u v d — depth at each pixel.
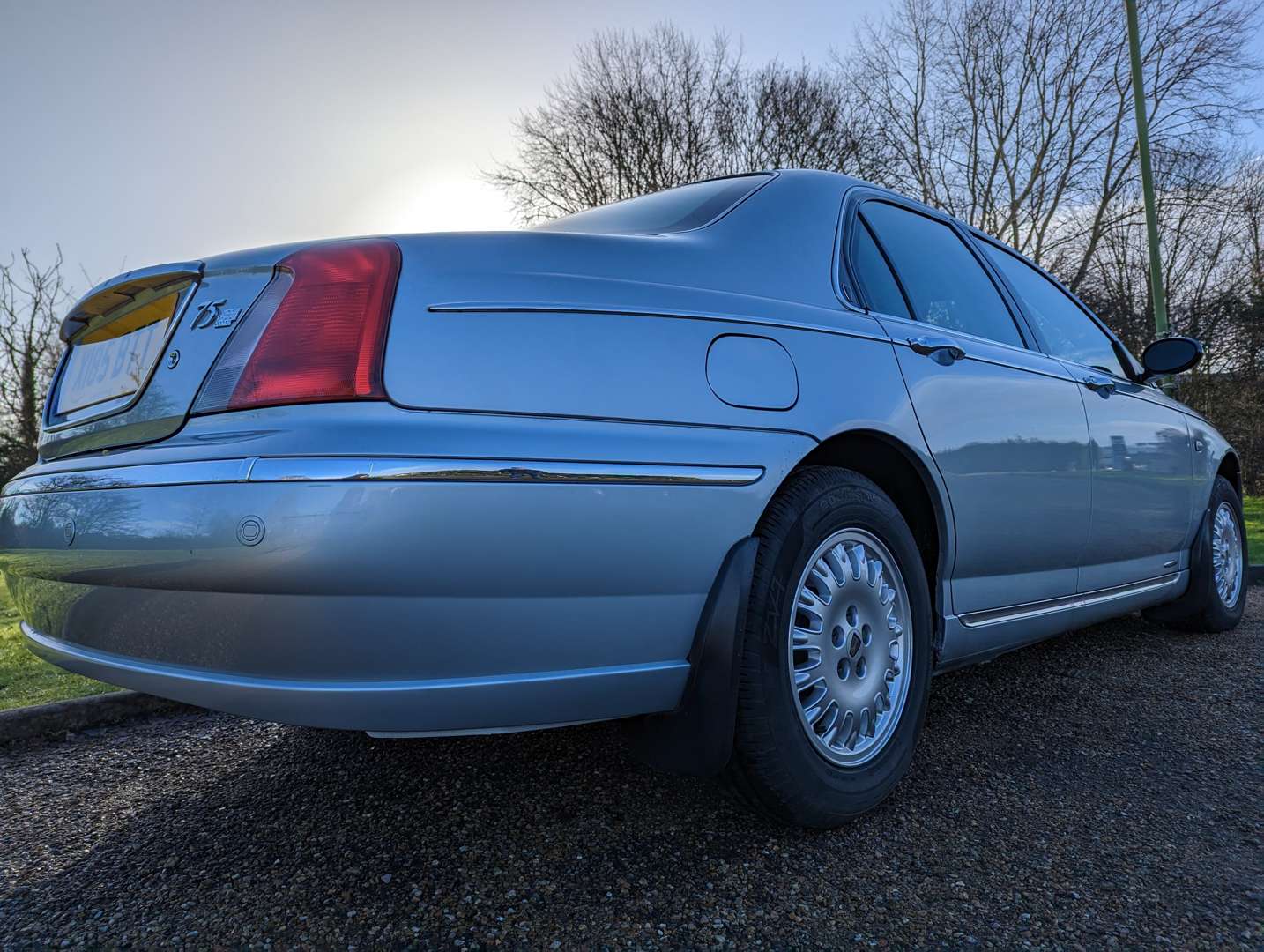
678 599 1.59
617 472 1.50
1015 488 2.38
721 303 1.78
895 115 22.23
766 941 1.45
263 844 1.83
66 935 1.49
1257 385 18.70
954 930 1.49
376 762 2.29
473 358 1.45
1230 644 3.67
